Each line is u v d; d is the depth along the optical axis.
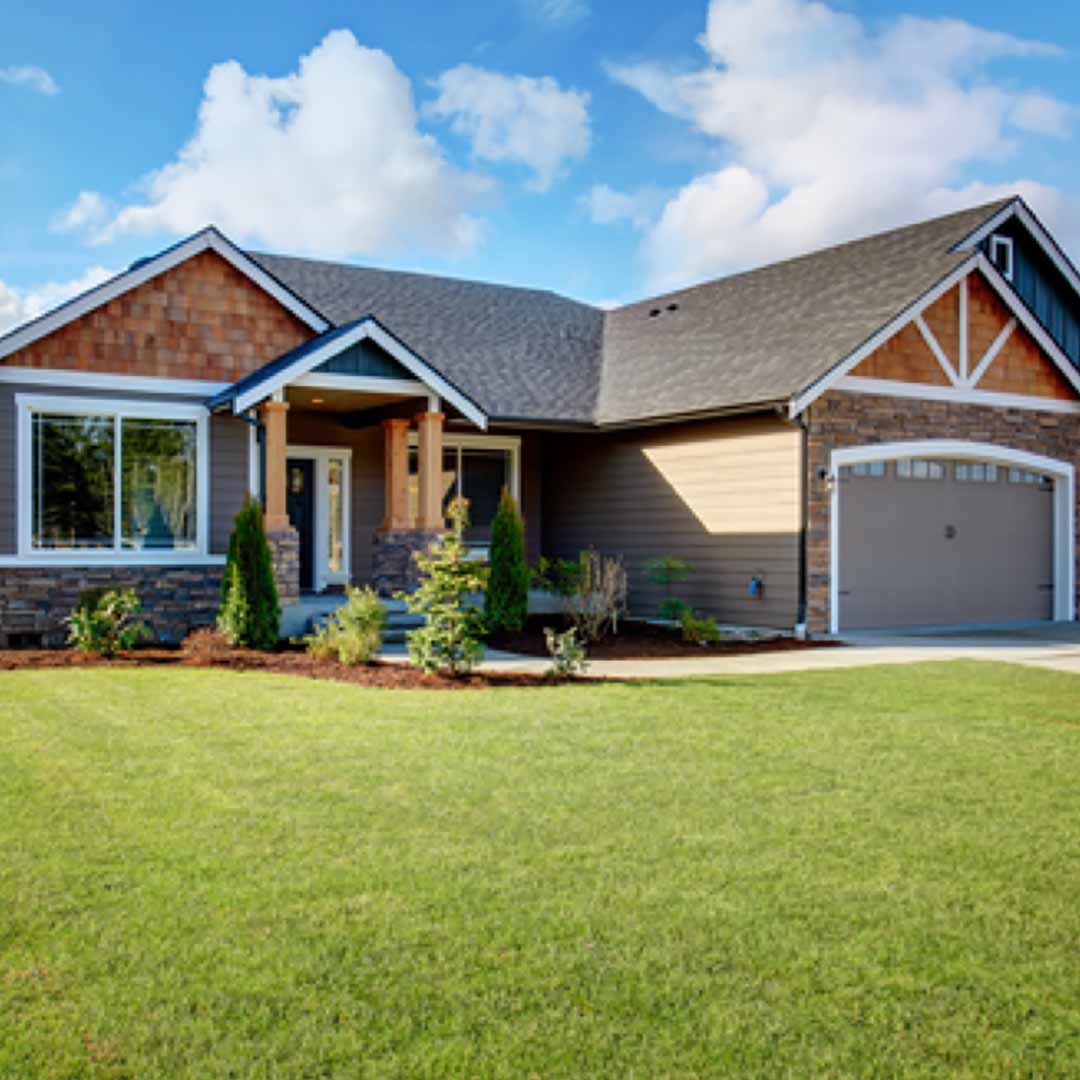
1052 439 18.95
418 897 4.98
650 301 23.75
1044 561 19.06
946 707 9.85
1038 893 5.15
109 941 4.48
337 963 4.30
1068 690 10.93
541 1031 3.82
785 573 15.95
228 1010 3.94
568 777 7.10
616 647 14.80
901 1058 3.68
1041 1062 3.67
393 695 10.24
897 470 17.00
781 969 4.31
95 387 14.88
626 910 4.86
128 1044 3.71
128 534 15.05
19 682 10.86
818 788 6.92
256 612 13.54
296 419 18.11
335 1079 3.52
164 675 11.41
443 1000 4.03
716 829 6.03
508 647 14.55
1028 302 20.72
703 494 17.45
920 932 4.68
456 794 6.66
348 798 6.55
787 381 15.62
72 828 5.94
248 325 15.91
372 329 15.08
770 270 21.27
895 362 16.75
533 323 22.52
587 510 20.05
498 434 20.59
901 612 17.00
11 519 14.34
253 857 5.49
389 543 16.45
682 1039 3.78
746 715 9.30
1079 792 6.89
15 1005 3.96
